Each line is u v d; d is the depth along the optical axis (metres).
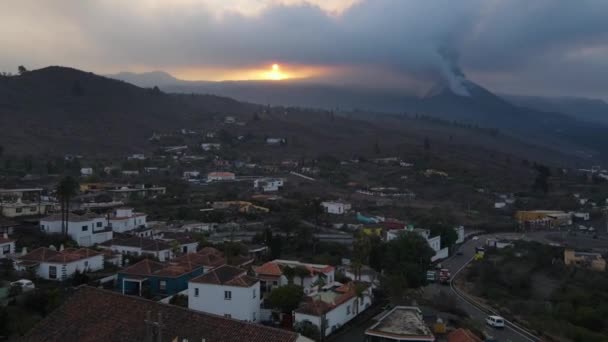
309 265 68.94
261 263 75.81
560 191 180.38
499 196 166.88
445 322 57.19
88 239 82.69
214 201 127.75
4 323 45.00
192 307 53.28
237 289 51.91
